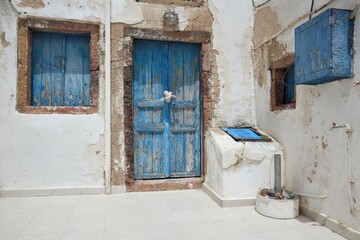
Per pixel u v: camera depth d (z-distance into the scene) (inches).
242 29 178.9
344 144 106.3
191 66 178.5
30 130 151.9
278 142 151.9
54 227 114.2
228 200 138.6
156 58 173.9
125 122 162.7
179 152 176.9
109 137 158.6
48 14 154.5
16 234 107.4
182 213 130.6
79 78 164.2
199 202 146.1
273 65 157.9
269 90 162.7
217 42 175.3
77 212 130.9
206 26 173.8
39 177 152.8
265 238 105.6
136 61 171.0
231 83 176.7
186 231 111.4
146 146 172.4
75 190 155.6
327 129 115.4
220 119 174.4
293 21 138.8
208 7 174.2
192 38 173.0
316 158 122.0
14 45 150.9
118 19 162.1
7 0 150.6
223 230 112.3
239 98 177.5
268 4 163.2
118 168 161.0
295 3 137.3
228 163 140.2
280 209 124.0
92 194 157.2
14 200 145.3
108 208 136.3
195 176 178.4
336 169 110.4
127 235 107.6
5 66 150.0
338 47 101.4
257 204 132.0
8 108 149.6
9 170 149.8
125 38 163.8
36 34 159.9
